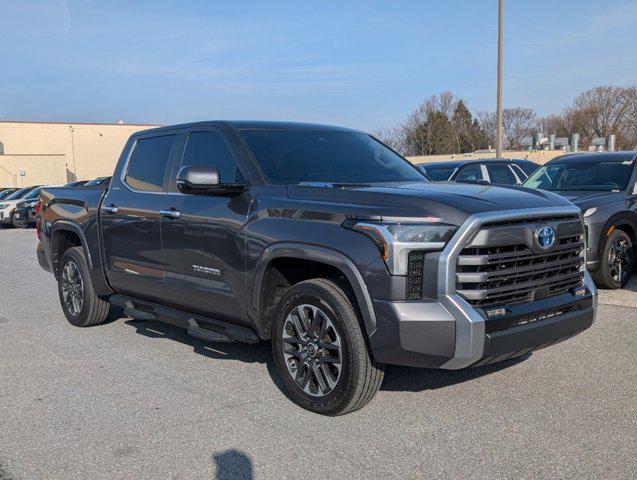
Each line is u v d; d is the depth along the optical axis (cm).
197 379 493
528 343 385
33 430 401
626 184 791
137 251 562
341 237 387
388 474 334
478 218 362
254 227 441
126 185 590
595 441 364
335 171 488
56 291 916
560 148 4609
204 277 489
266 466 346
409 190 407
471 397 438
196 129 535
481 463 342
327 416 412
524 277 389
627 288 772
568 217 414
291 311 423
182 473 341
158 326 676
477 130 6412
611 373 477
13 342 619
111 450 370
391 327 365
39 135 6088
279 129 522
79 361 549
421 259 367
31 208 2508
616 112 7050
